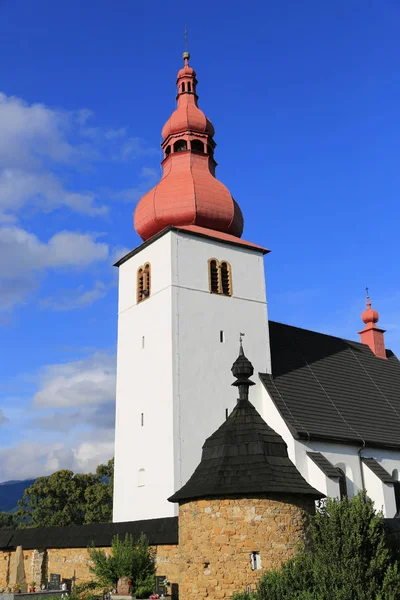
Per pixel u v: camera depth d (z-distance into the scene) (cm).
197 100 5000
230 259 4503
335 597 1691
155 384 4075
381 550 1866
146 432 4050
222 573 2095
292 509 2147
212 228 4547
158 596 2625
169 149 4856
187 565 2194
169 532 2880
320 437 4031
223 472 2208
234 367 2512
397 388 5394
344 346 5481
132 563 2812
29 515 8412
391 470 4472
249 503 2122
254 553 2075
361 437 4312
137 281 4494
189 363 4041
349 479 4144
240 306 4434
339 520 1923
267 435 2284
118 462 4231
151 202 4481
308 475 3897
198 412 3966
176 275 4188
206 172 4688
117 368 4475
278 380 4441
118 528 3167
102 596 2781
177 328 4072
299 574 1856
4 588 3506
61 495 8281
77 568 3241
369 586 1747
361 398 4888
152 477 3903
